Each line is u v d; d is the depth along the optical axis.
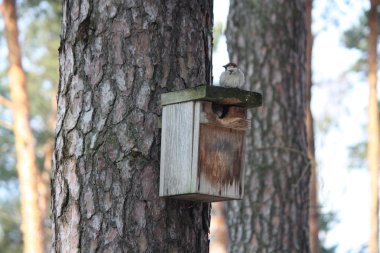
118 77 9.57
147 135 9.47
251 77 17.66
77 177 9.38
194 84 9.82
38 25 32.44
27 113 29.20
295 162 17.31
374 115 29.19
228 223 17.45
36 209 29.02
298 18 17.97
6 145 35.38
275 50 17.67
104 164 9.35
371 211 29.02
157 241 9.28
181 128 9.43
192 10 9.99
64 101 9.70
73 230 9.29
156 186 9.41
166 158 9.42
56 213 9.49
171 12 9.84
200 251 9.58
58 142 9.66
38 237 28.89
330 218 33.66
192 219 9.55
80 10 9.78
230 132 9.61
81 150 9.45
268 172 17.22
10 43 29.02
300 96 17.75
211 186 9.40
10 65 29.16
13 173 36.00
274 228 17.02
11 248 36.81
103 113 9.48
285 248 16.94
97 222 9.23
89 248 9.20
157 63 9.66
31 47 34.62
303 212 17.28
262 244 16.98
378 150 29.39
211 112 9.42
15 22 29.00
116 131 9.43
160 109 9.58
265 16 17.81
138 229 9.24
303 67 17.98
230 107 9.67
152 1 9.78
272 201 17.12
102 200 9.27
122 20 9.69
